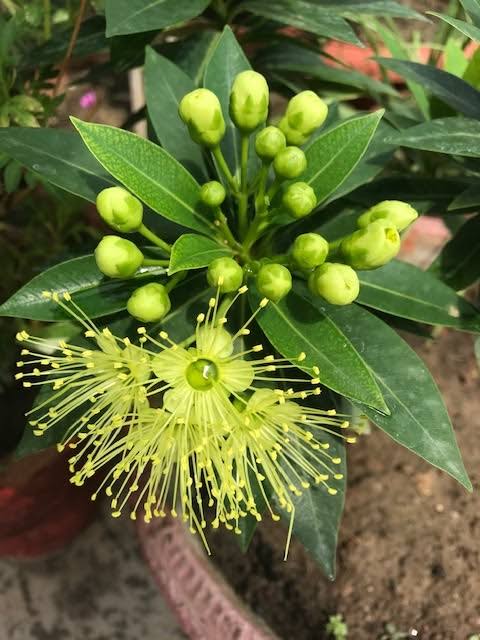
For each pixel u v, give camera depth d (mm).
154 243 134
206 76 150
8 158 165
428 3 321
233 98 127
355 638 189
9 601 267
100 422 128
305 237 119
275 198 139
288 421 129
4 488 198
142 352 122
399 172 200
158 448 128
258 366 140
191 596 186
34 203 234
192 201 134
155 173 129
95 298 132
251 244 139
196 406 124
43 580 271
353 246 118
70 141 143
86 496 250
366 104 267
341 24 159
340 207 153
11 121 185
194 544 198
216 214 134
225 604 182
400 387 130
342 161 130
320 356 122
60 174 140
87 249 159
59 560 275
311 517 143
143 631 265
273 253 148
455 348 247
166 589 192
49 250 231
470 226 158
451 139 126
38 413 139
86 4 203
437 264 159
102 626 265
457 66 190
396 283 141
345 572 200
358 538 205
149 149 128
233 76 151
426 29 310
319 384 142
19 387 219
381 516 210
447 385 238
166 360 122
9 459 198
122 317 139
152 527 202
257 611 194
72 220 234
